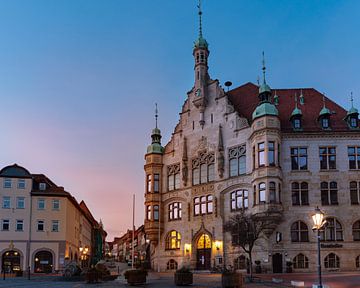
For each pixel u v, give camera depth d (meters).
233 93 71.31
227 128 63.19
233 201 60.53
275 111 57.03
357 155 56.66
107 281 44.16
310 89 66.81
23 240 72.56
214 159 64.19
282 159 57.03
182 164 68.00
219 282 38.03
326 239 54.50
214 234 61.34
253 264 55.28
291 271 53.12
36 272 72.06
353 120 58.22
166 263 67.50
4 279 52.84
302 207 55.47
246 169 59.50
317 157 56.84
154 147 72.38
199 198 65.12
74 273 51.00
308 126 58.66
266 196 54.34
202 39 69.19
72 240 82.25
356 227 54.91
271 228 53.78
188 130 68.94
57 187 78.00
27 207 73.75
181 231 66.75
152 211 70.12
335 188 55.91
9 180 74.25
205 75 68.12
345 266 53.53
